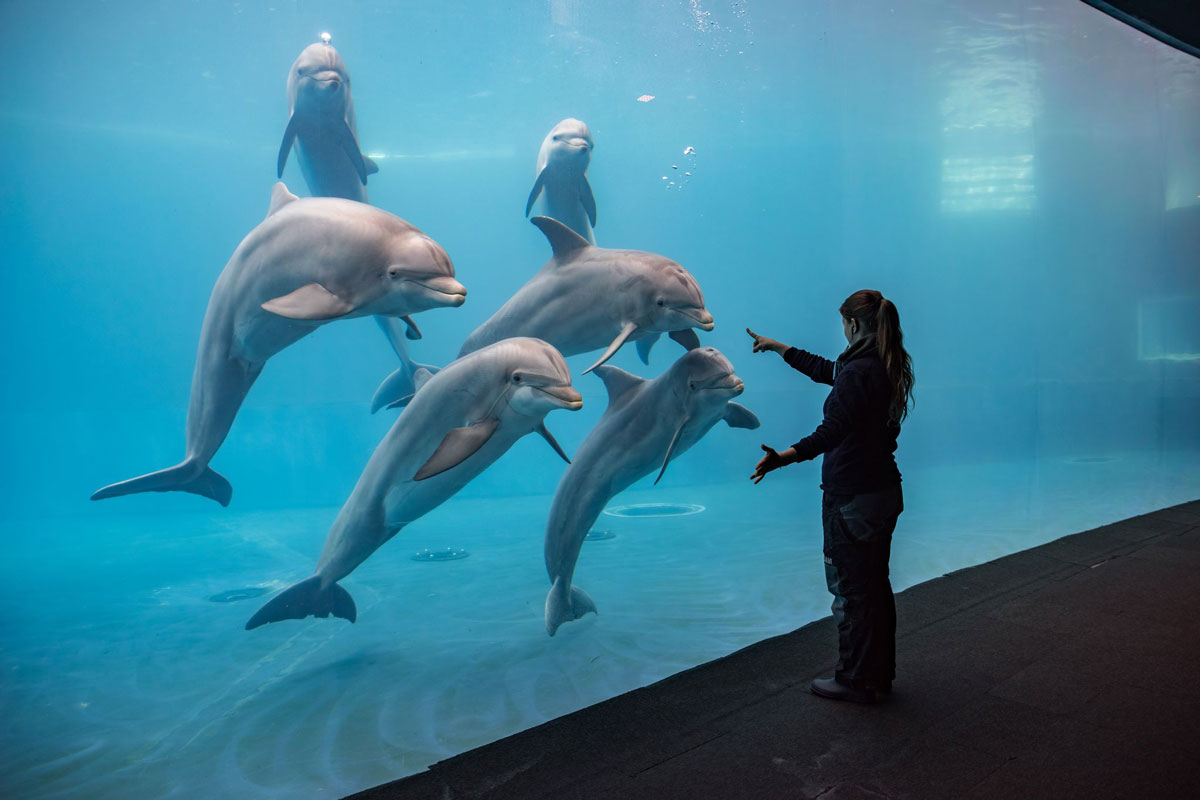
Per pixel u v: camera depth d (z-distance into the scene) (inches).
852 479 112.2
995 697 116.7
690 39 995.9
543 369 145.9
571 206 287.6
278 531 396.5
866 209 1052.5
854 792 87.9
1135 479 415.2
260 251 162.6
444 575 264.2
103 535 388.2
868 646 114.1
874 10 917.8
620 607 212.8
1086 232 784.9
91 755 126.5
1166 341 706.2
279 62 746.8
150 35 701.3
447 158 1148.5
